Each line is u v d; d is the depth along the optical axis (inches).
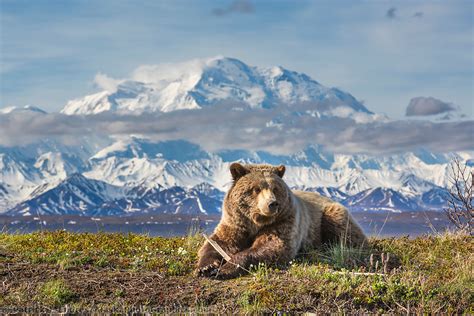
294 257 916.6
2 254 892.6
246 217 914.1
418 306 713.0
